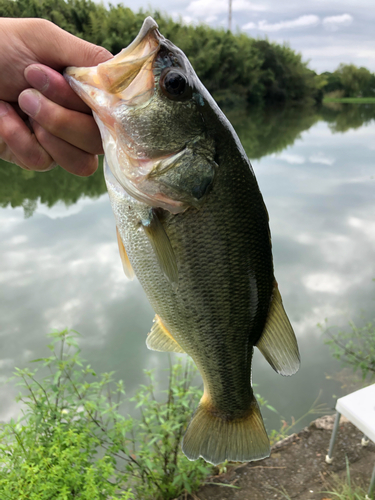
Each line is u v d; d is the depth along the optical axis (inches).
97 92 7.9
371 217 64.8
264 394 26.2
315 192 80.9
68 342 16.7
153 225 8.6
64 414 16.2
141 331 32.7
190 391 18.4
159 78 8.1
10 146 8.6
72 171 9.0
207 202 8.7
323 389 26.7
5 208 69.0
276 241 54.5
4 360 28.4
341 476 19.2
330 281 42.5
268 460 20.4
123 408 23.9
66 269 44.6
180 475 17.0
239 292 9.6
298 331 33.3
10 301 37.3
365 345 30.1
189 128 8.3
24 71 7.9
